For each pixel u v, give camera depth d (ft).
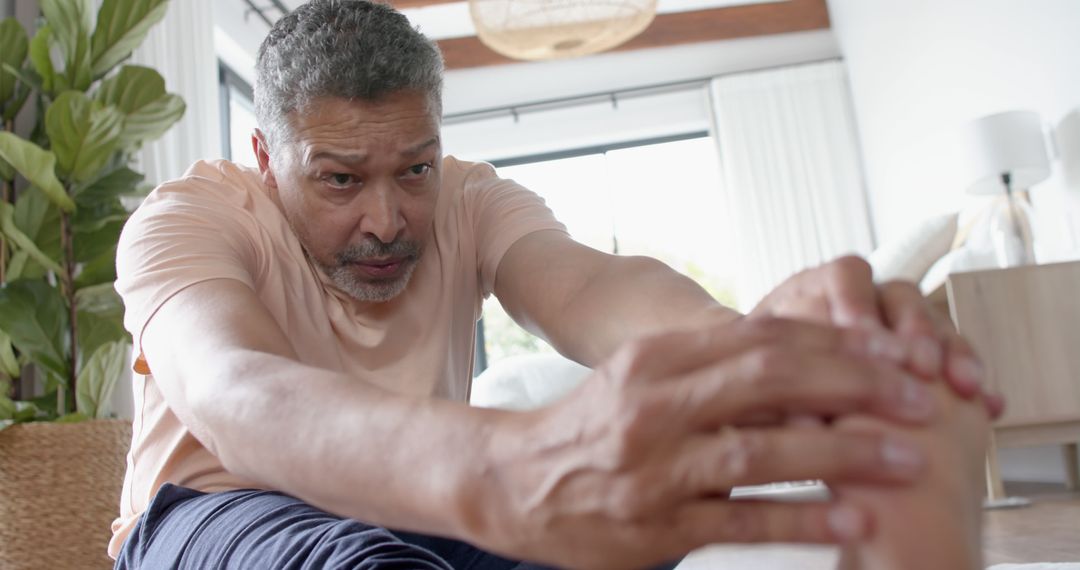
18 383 8.31
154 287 2.33
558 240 2.96
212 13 13.38
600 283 2.57
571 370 11.43
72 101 7.57
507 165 20.74
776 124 19.19
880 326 1.25
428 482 1.19
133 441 2.95
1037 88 11.79
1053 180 11.66
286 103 2.70
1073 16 10.77
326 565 1.79
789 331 1.06
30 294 7.40
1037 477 12.48
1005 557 5.59
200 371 1.83
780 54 19.81
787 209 18.94
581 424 1.05
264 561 1.99
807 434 1.00
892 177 17.34
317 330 2.93
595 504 1.05
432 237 3.18
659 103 19.92
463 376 3.33
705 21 19.72
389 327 3.03
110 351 7.38
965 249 11.32
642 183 20.83
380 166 2.69
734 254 19.25
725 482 1.00
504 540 1.15
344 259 2.81
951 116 14.39
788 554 6.62
